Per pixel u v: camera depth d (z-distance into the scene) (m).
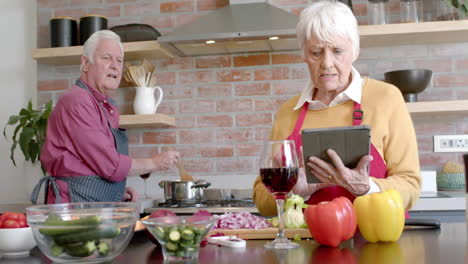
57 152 2.23
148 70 3.27
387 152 1.62
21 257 1.02
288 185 1.07
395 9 3.23
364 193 1.32
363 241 1.12
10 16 3.62
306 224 1.17
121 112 3.46
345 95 1.67
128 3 3.50
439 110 2.89
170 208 2.75
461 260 0.85
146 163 2.36
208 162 3.36
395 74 2.96
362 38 3.03
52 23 3.33
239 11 3.13
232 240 1.10
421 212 2.61
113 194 2.30
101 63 2.49
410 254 0.92
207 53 3.35
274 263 0.87
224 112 3.36
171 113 3.42
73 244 0.87
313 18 1.57
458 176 2.95
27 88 3.58
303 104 1.77
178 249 0.91
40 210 0.89
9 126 3.55
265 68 3.32
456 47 3.16
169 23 3.46
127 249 1.07
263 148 1.09
